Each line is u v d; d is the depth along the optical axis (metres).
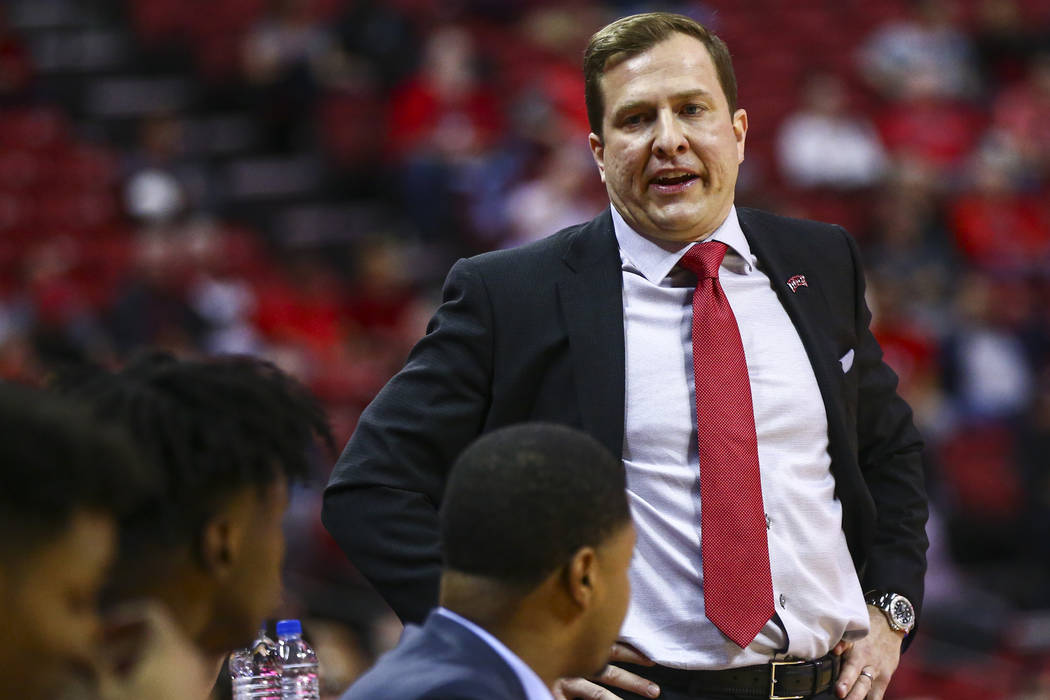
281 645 4.77
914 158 23.62
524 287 5.03
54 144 22.11
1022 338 20.56
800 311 5.07
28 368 15.04
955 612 16.53
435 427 4.89
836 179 22.77
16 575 2.51
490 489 3.55
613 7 26.45
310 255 22.77
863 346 5.32
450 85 23.28
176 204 20.72
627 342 4.94
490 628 3.60
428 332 5.11
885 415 5.37
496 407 4.96
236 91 25.08
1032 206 23.38
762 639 4.70
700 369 4.79
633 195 4.99
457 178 22.28
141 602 2.97
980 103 25.58
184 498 3.25
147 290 18.08
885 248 21.88
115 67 25.80
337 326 20.00
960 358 19.95
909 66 25.39
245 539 3.37
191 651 2.95
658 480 4.78
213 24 25.58
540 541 3.53
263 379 3.52
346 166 23.62
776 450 4.86
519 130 22.59
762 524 4.67
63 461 2.55
